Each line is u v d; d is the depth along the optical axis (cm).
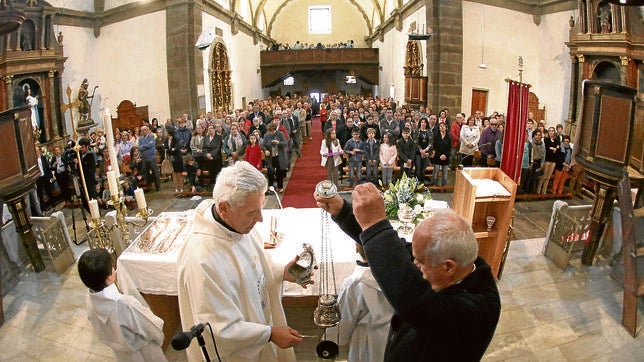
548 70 1279
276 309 243
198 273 193
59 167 897
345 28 3050
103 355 411
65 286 550
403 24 1841
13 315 486
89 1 1434
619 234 539
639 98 554
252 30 2367
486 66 1260
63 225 602
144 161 1039
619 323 427
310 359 374
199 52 1416
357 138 1004
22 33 1126
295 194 996
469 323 138
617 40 934
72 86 1373
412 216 411
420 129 1001
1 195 517
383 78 2483
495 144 971
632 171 549
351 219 189
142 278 371
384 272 138
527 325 430
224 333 189
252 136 970
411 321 133
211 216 207
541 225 739
